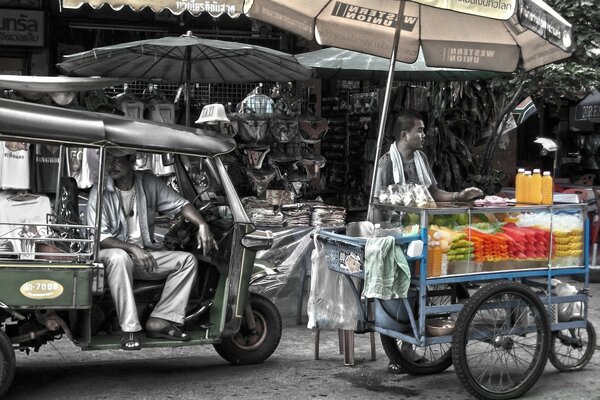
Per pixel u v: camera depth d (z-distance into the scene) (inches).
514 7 205.8
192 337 221.5
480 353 233.6
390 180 234.2
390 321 218.5
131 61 287.6
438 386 224.2
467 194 222.4
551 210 223.3
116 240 213.6
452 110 417.4
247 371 237.0
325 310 226.5
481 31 266.1
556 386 225.0
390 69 235.8
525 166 536.1
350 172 413.1
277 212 306.7
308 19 253.1
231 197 227.6
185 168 246.7
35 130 193.8
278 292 297.0
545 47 251.3
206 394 212.5
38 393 210.4
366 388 221.3
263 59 270.8
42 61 387.9
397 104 389.4
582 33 352.8
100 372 233.9
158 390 215.3
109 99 320.8
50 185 286.8
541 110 506.3
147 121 216.2
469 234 209.9
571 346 239.6
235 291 225.5
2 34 381.4
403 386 223.8
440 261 205.2
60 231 211.6
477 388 205.6
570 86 370.3
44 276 194.4
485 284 215.8
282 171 344.5
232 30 403.5
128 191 223.6
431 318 228.5
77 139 199.5
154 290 220.8
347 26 260.2
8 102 193.6
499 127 421.1
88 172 285.7
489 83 405.4
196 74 304.3
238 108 341.1
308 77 294.5
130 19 393.1
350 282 219.5
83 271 197.2
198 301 232.4
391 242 198.2
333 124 418.3
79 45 395.9
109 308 217.8
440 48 268.1
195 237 237.9
